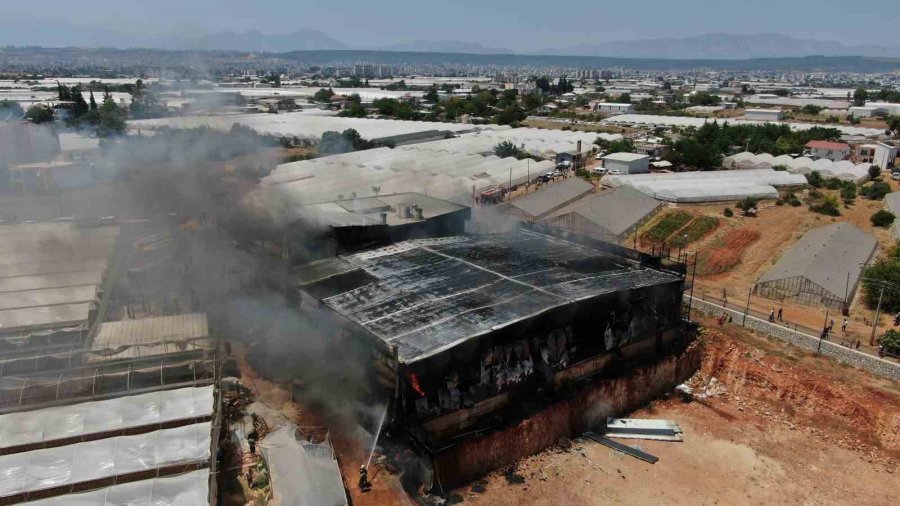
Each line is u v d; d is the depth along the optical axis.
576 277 34.12
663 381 34.69
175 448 23.16
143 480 21.72
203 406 25.55
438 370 25.97
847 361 34.34
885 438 30.14
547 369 30.08
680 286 35.59
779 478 27.84
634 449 29.41
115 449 22.84
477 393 27.64
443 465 25.55
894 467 28.72
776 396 33.78
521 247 40.12
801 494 26.88
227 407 28.64
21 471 21.59
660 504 25.91
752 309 42.56
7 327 29.52
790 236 60.88
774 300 44.78
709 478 27.69
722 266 52.28
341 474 24.66
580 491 26.39
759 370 34.66
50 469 21.81
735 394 34.78
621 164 89.88
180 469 22.56
